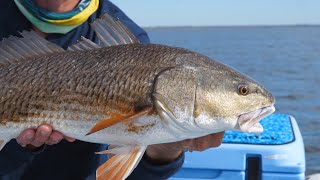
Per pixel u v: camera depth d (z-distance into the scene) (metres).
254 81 0.91
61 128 0.88
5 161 1.03
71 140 0.92
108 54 0.89
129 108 0.85
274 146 1.28
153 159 1.06
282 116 1.56
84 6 1.04
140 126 0.85
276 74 8.97
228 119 0.88
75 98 0.87
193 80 0.87
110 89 0.86
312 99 5.71
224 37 41.31
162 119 0.85
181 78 0.87
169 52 0.89
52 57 0.91
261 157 1.28
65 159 1.11
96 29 0.93
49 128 0.88
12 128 0.90
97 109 0.86
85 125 0.87
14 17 1.06
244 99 0.89
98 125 0.84
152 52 0.89
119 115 0.85
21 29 1.06
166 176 1.09
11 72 0.91
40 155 1.09
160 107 0.85
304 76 8.49
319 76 8.45
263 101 0.89
